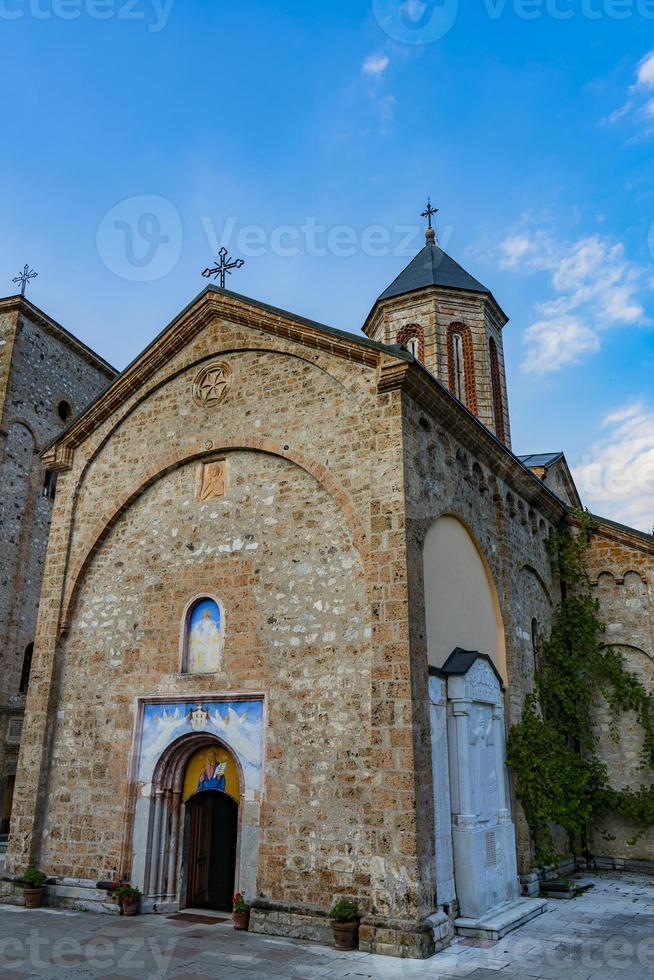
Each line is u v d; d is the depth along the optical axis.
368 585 12.30
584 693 18.78
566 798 16.58
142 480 15.69
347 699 12.09
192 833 14.01
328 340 13.92
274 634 13.17
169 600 14.62
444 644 13.35
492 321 23.33
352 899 11.09
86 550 15.88
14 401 25.61
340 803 11.65
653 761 18.14
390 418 12.92
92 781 14.24
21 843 14.30
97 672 14.98
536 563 18.70
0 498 24.47
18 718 23.83
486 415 21.48
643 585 19.48
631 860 17.81
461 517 14.65
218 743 13.56
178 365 16.06
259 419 14.62
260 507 14.16
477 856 12.25
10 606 24.30
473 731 13.21
